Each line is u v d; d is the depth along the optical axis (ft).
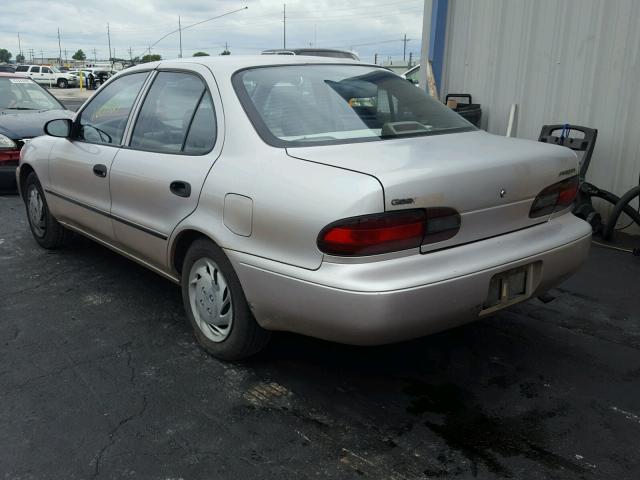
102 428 8.84
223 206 9.60
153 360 10.91
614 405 9.43
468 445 8.41
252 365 10.67
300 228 8.34
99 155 13.14
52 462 8.09
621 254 17.10
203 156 10.32
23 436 8.66
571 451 8.28
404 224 7.99
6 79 31.12
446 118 11.43
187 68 11.48
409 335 8.33
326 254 8.13
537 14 21.07
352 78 11.37
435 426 8.87
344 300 7.97
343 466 7.97
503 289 9.12
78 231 15.35
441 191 8.23
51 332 12.12
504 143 10.20
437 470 7.88
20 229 20.03
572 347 11.43
